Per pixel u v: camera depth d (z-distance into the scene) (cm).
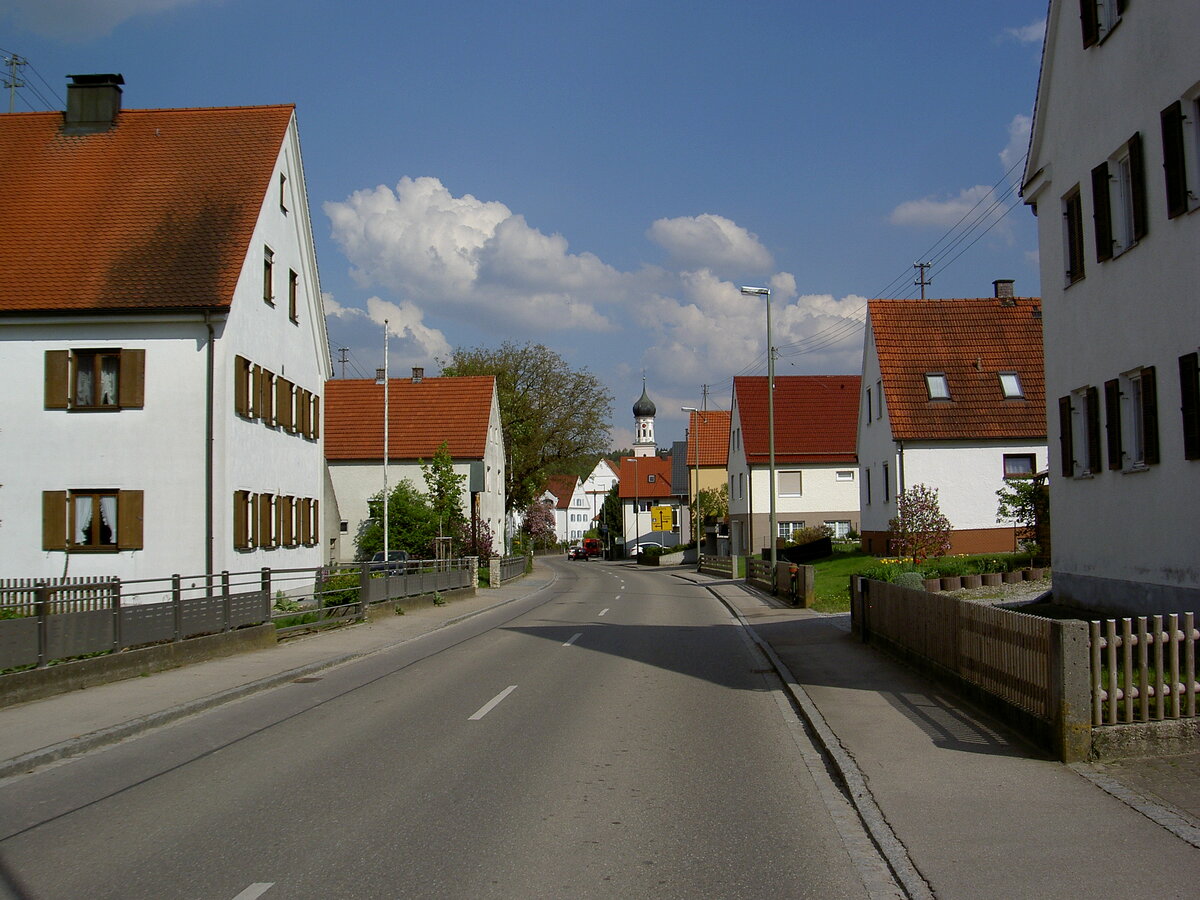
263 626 1738
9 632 1106
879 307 4006
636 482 8788
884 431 3862
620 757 880
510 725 1030
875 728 974
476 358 6569
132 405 2156
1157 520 1384
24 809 711
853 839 634
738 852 606
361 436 4812
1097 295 1560
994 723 972
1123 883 535
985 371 3819
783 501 5653
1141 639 811
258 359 2414
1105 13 1516
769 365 3088
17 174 2516
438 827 657
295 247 2739
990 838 618
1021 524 3531
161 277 2220
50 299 2166
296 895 528
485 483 4750
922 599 1295
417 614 2506
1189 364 1279
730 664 1551
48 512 2138
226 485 2169
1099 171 1538
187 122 2630
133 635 1345
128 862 586
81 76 2627
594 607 2905
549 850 608
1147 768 781
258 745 931
